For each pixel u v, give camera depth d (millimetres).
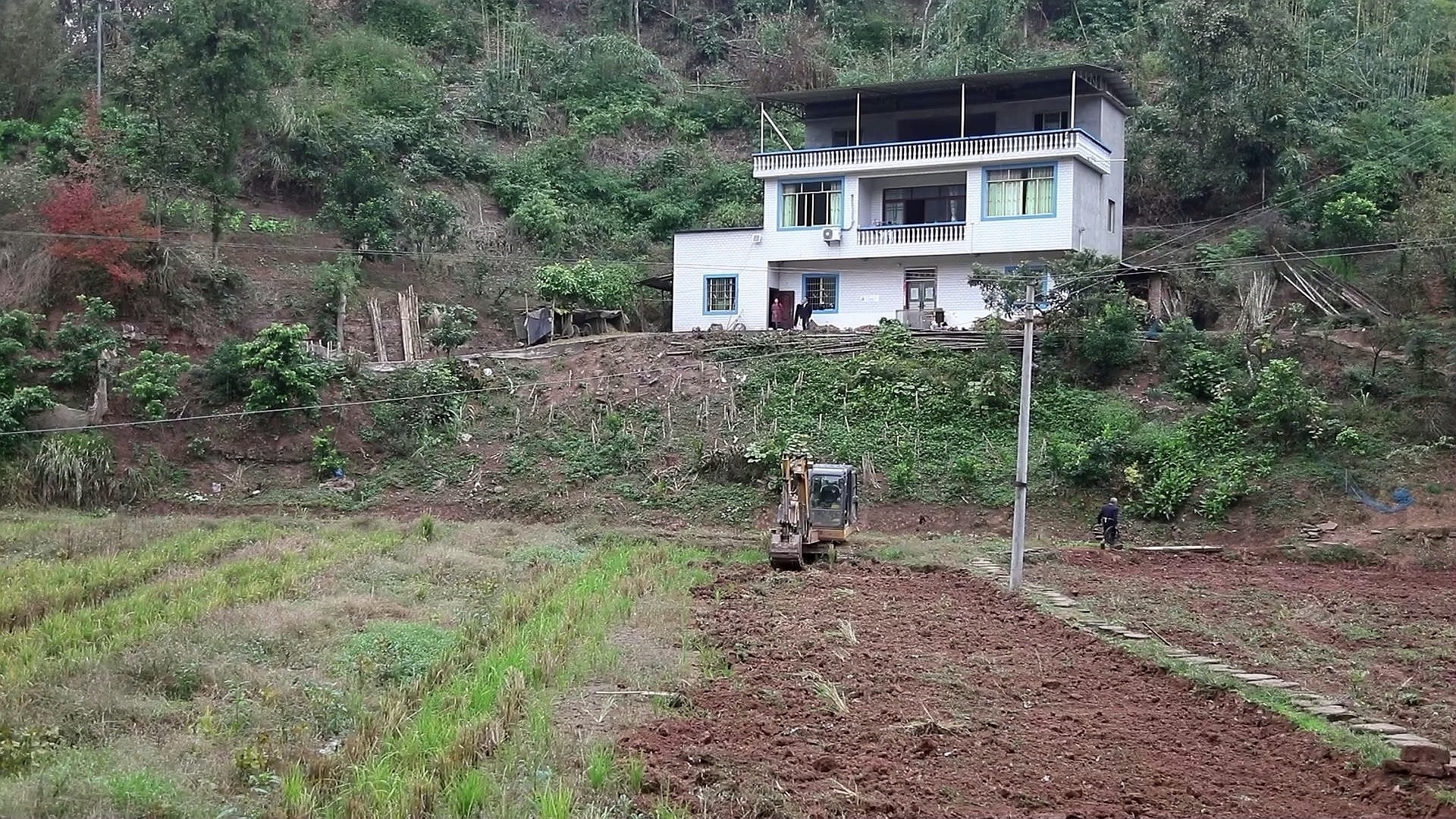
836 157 43781
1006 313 38750
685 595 21500
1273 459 32875
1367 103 52188
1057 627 20062
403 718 12672
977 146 41906
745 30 67250
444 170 52969
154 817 9820
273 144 49469
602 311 45469
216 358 38531
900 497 33875
